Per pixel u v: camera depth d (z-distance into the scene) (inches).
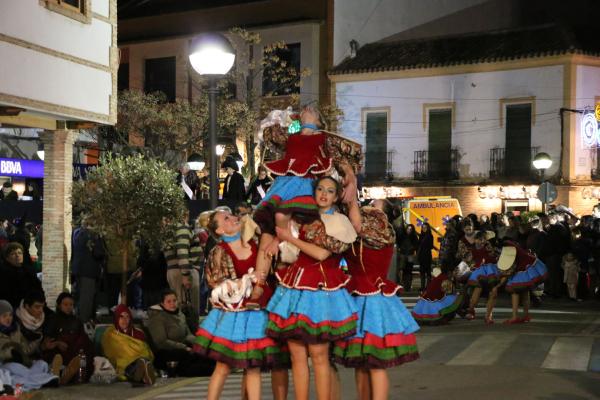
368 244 266.5
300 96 1540.4
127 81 1691.7
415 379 377.4
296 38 1541.6
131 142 1526.8
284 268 265.9
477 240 600.4
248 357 272.5
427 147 1491.1
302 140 266.4
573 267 798.5
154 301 540.4
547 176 1387.8
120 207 518.6
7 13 512.7
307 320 253.8
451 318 594.9
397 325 264.2
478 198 1444.4
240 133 1405.0
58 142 621.6
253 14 1592.0
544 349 459.8
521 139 1414.9
